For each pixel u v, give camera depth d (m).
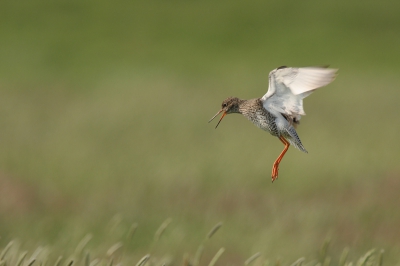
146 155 17.50
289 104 7.42
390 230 12.16
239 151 18.11
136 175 15.36
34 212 12.75
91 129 20.69
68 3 54.03
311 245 11.02
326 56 44.41
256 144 19.17
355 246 11.18
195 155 17.58
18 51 42.75
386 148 18.75
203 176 15.20
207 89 31.12
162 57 43.56
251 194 14.34
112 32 48.62
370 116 24.25
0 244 10.66
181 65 41.44
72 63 41.03
